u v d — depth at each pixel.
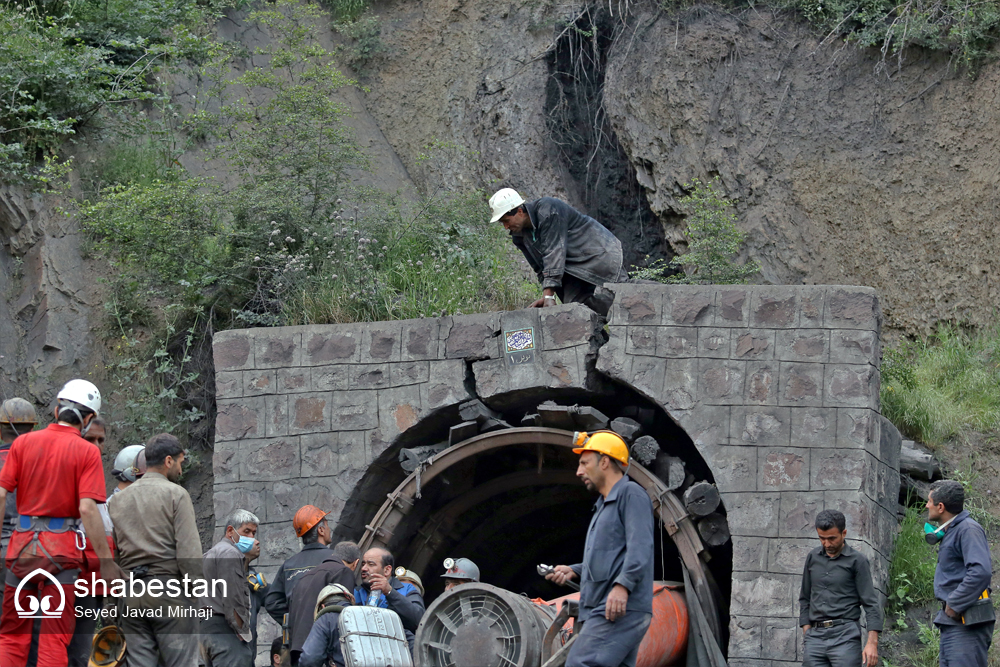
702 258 11.45
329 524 9.67
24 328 11.29
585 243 9.89
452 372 9.69
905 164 12.46
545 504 11.52
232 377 10.20
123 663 6.19
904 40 12.48
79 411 6.18
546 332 9.48
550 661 6.76
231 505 9.92
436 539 10.68
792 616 8.27
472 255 12.25
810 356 8.77
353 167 13.48
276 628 9.41
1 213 11.52
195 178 11.91
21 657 5.92
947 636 6.72
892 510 8.98
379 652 6.46
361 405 9.89
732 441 8.77
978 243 11.78
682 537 8.78
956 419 9.98
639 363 9.09
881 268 12.38
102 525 5.88
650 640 7.63
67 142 12.36
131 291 11.57
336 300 10.84
